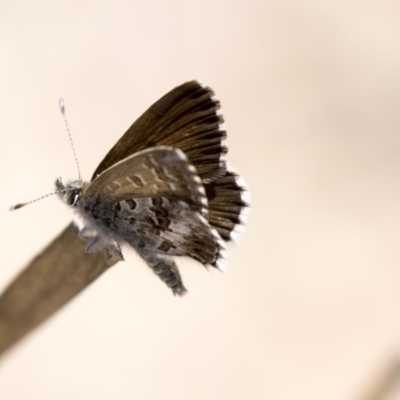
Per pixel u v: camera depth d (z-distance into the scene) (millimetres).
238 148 284
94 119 279
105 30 297
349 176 288
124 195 227
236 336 271
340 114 297
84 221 231
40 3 300
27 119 277
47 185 273
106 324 271
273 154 286
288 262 276
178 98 224
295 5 320
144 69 292
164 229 228
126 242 232
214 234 226
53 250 213
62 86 282
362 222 281
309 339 271
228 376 268
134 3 308
